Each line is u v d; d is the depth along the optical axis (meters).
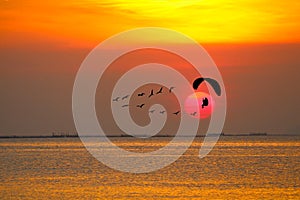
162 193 186.50
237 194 184.50
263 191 191.00
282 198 177.12
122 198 177.25
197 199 174.38
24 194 187.00
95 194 185.25
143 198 176.62
